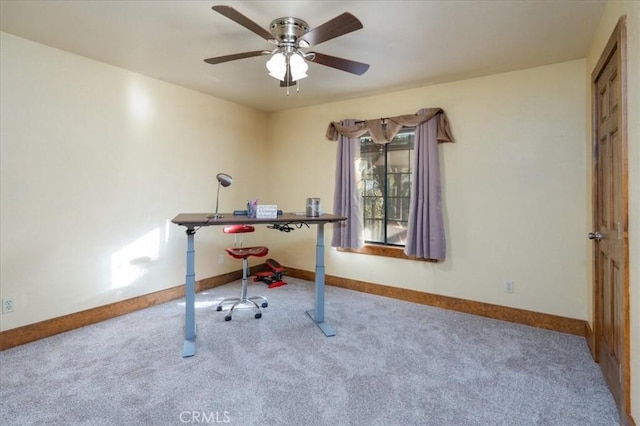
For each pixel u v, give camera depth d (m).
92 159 2.91
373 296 3.79
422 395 1.91
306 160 4.44
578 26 2.21
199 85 3.57
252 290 3.99
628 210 1.58
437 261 3.43
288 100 4.12
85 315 2.87
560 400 1.87
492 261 3.15
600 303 2.23
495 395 1.92
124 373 2.10
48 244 2.65
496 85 3.09
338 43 2.50
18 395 1.87
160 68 3.08
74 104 2.78
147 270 3.36
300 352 2.42
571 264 2.79
